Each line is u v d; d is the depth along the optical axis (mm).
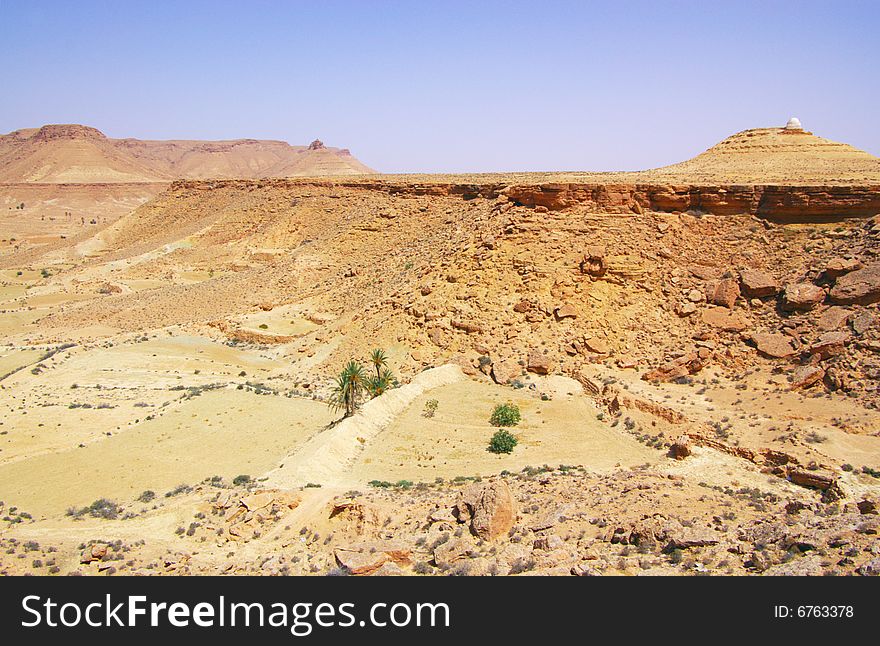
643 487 37000
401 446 50250
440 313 70000
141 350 80500
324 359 72375
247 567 30344
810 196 67812
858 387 51031
